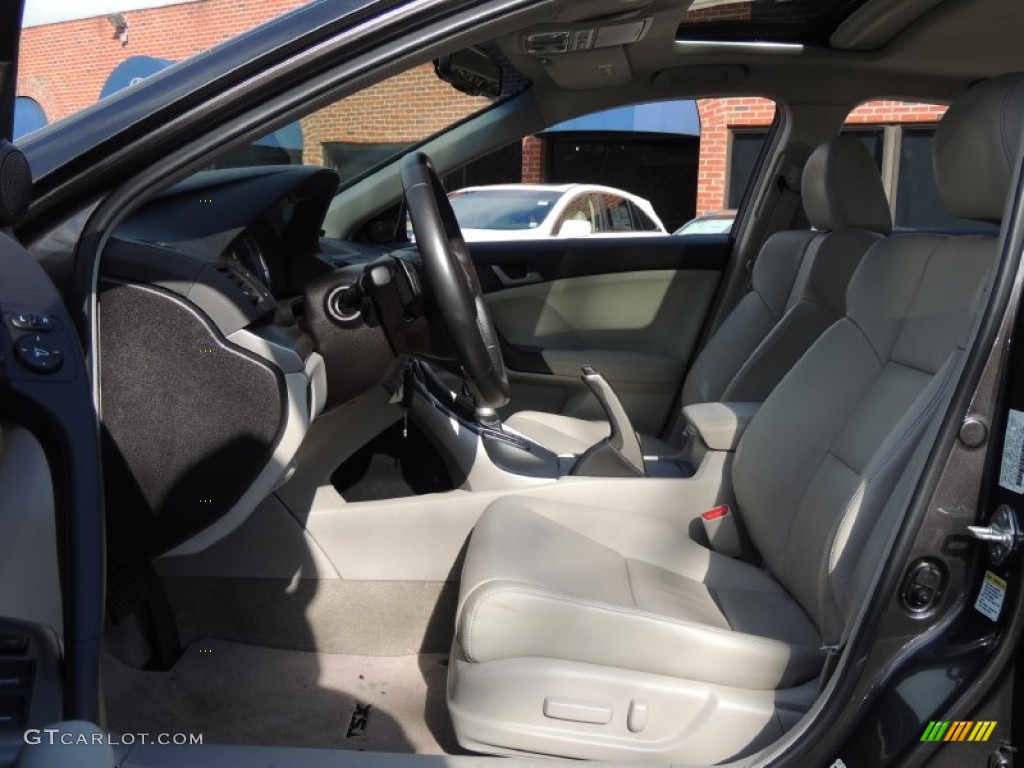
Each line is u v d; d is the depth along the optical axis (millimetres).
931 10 2453
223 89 1209
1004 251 1157
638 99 2910
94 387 1170
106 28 5684
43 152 1200
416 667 1996
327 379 1751
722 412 2270
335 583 2006
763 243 3201
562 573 1660
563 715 1435
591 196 3648
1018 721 1132
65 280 1198
